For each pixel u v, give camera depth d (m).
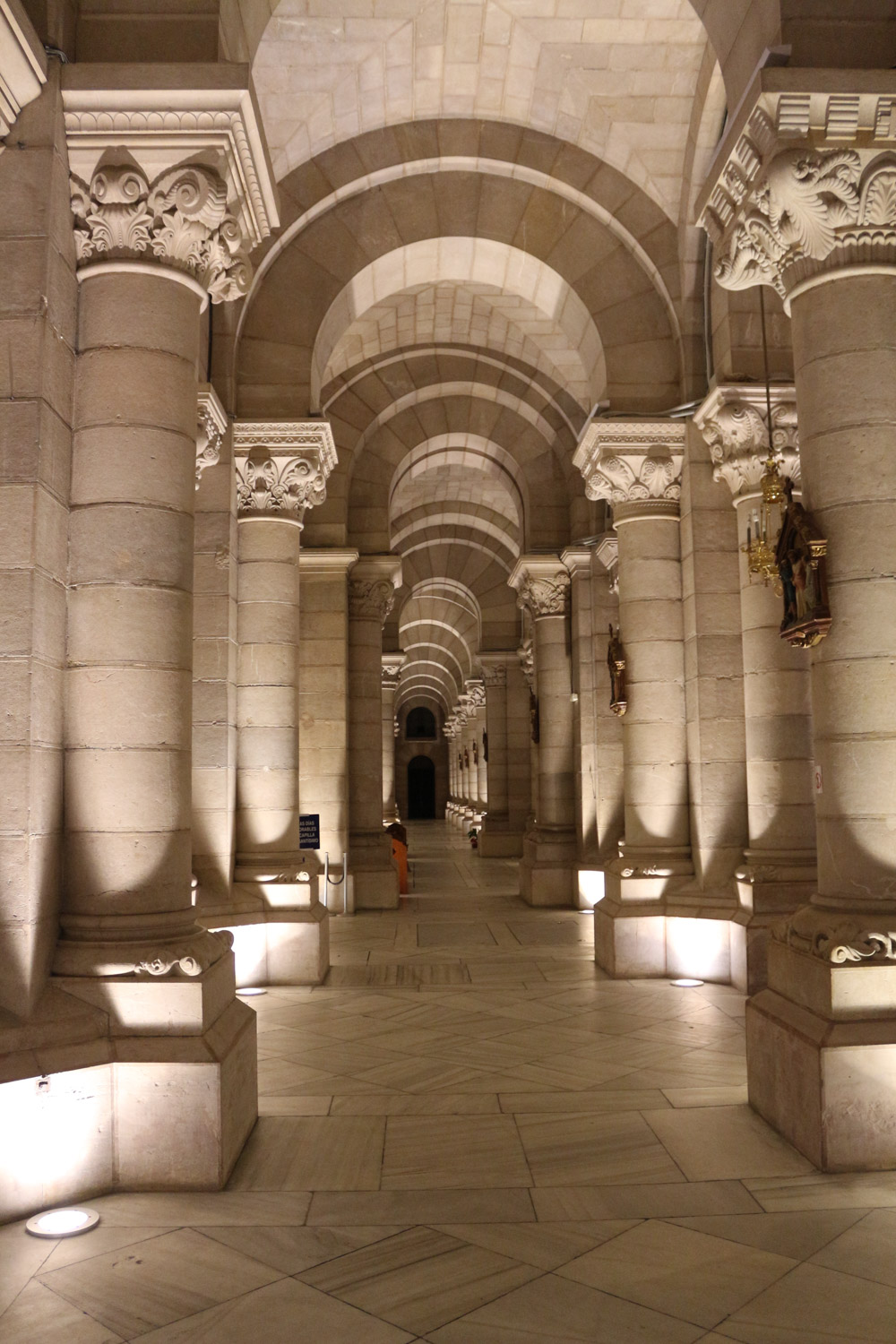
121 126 5.55
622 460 11.35
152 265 5.71
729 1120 6.06
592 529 17.53
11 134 5.47
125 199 5.62
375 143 11.48
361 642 18.66
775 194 5.91
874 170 5.83
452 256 12.20
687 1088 6.71
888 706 5.73
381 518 18.55
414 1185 5.13
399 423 18.38
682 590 11.45
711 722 10.84
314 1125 6.02
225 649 10.60
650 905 10.82
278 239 11.46
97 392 5.66
